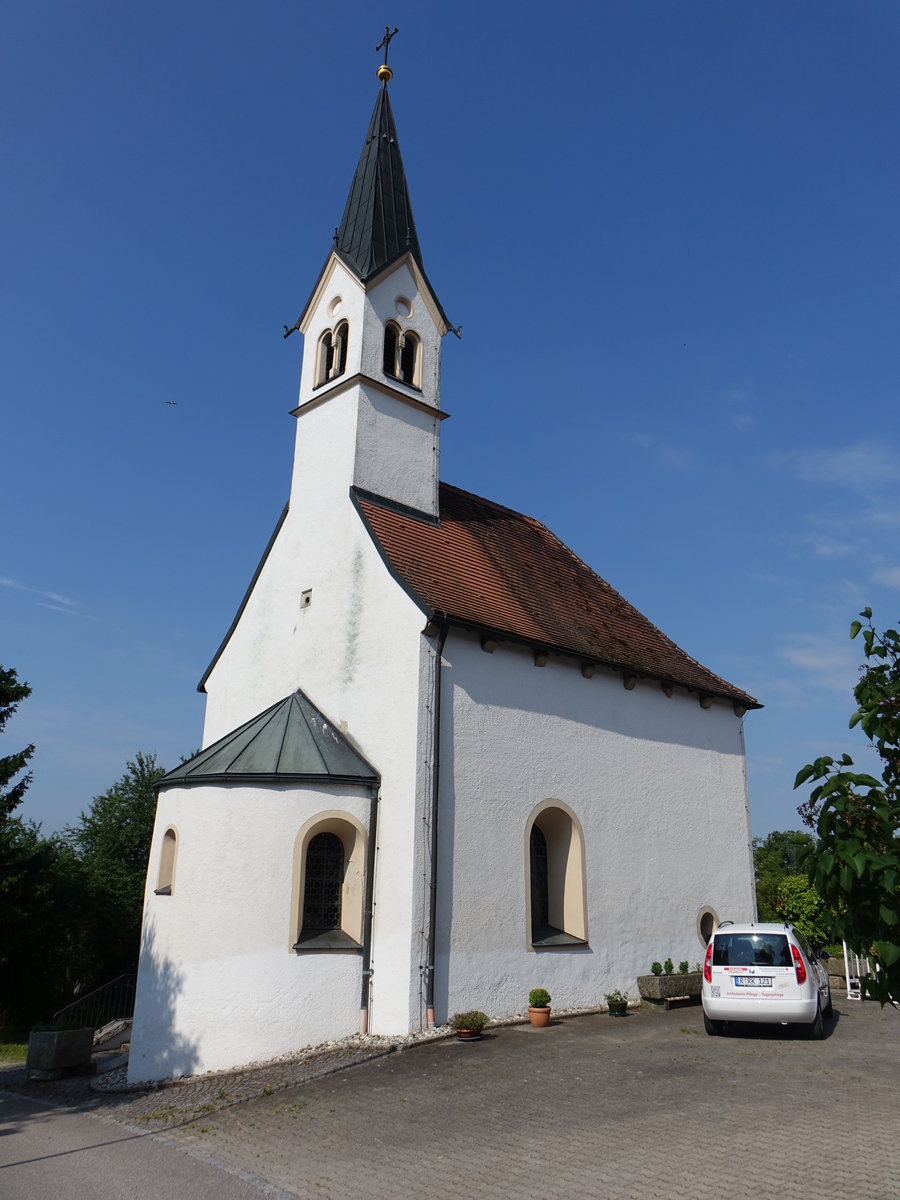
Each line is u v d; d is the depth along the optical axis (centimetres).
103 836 4025
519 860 1738
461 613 1759
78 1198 817
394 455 2067
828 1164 832
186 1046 1448
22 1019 2697
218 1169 893
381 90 2539
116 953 3095
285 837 1533
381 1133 984
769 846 5900
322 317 2217
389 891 1564
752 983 1448
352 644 1805
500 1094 1116
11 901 2436
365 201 2316
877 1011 1803
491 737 1744
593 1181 810
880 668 501
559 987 1748
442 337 2273
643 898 2002
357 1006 1516
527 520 2584
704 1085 1134
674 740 2216
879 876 429
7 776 2402
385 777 1644
